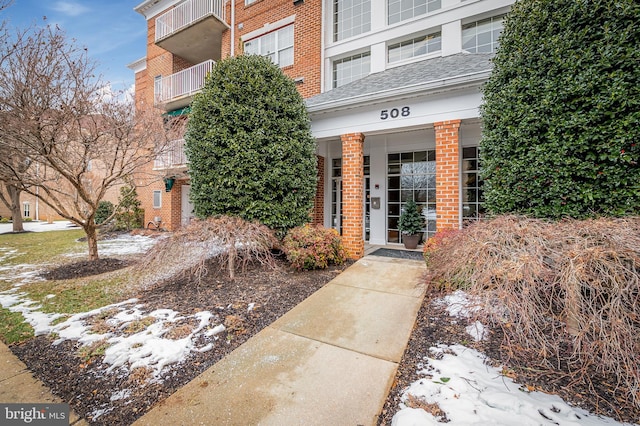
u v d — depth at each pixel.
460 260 2.99
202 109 5.91
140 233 12.00
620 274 2.12
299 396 2.16
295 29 10.02
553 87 3.67
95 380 2.40
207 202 5.89
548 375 2.27
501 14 7.59
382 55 8.91
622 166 3.32
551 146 3.70
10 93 4.84
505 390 2.10
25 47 4.86
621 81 3.22
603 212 3.41
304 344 2.94
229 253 4.83
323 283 4.88
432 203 8.27
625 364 1.97
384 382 2.31
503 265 2.50
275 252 6.53
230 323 3.36
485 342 2.81
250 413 2.00
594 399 1.99
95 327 3.27
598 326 2.11
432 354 2.68
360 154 6.84
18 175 5.69
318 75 9.59
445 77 5.59
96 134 5.73
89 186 9.16
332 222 9.73
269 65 6.26
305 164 6.43
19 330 3.25
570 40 3.57
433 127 6.26
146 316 3.53
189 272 5.09
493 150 4.36
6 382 2.38
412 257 6.87
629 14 3.20
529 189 3.92
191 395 2.19
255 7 10.86
